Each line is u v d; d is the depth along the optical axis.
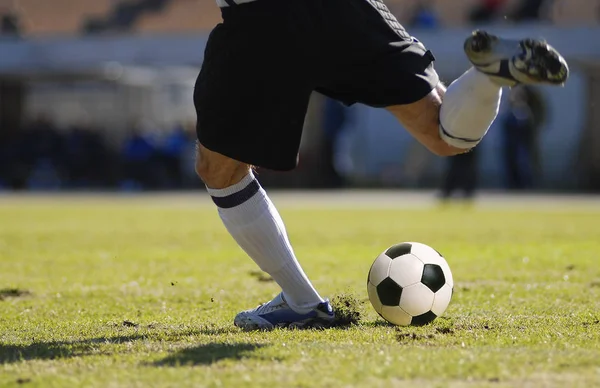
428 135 14.47
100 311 18.39
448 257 29.09
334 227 43.19
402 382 10.59
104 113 90.50
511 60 12.55
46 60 81.88
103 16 103.44
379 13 13.80
